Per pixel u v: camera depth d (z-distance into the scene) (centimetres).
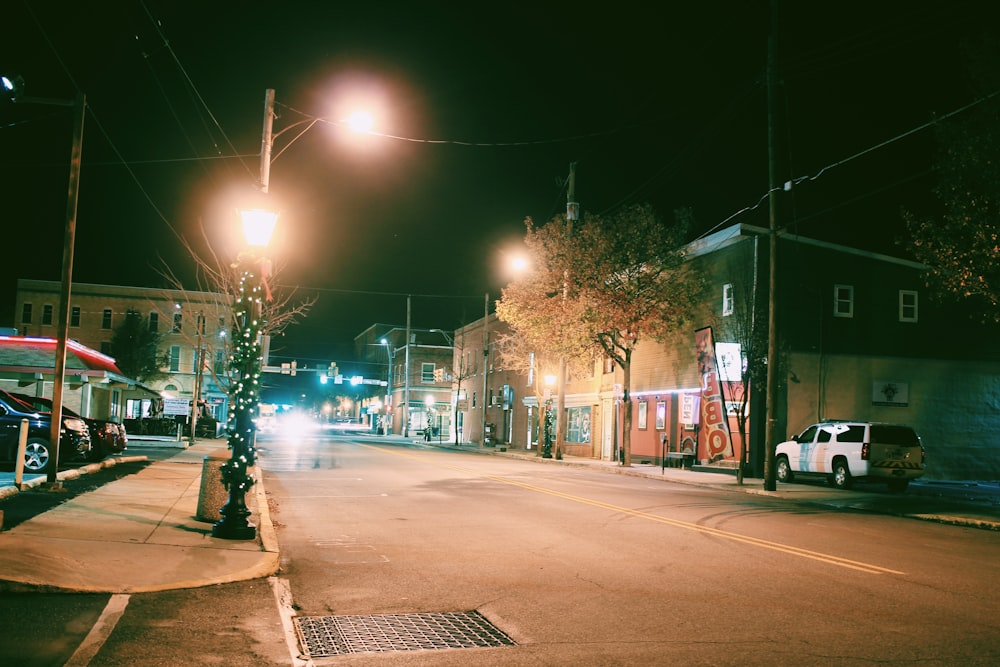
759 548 1141
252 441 1078
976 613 766
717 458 2866
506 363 4375
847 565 1019
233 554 933
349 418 13650
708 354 2891
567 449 4512
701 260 3231
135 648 583
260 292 1093
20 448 1355
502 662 591
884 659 609
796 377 2789
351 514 1462
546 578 902
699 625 703
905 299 2953
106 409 3872
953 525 1597
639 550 1099
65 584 731
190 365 7144
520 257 3478
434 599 798
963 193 1680
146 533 1023
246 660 571
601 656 607
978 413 2967
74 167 1441
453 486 2034
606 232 3181
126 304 7100
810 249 2864
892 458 2262
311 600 791
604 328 3173
